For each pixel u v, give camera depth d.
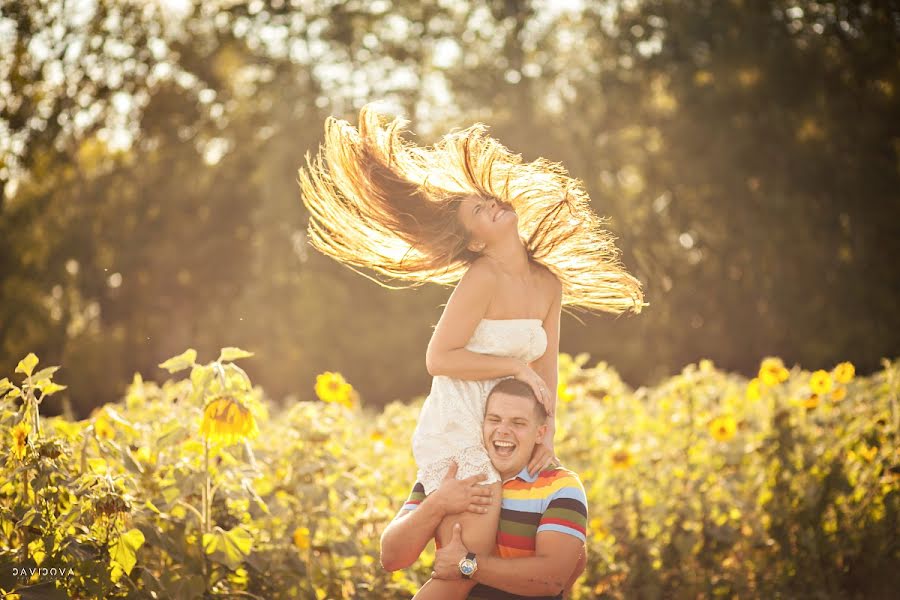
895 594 7.14
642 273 34.12
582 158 36.03
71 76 39.09
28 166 38.12
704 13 35.50
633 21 37.69
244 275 41.31
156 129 42.12
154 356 40.66
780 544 7.35
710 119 33.91
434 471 4.12
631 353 33.59
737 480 7.97
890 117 31.78
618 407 8.64
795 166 32.44
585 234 4.64
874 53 31.98
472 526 3.99
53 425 5.17
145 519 4.90
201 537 4.97
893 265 31.69
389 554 4.07
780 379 8.08
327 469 6.11
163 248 40.72
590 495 7.40
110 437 5.52
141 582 4.76
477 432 4.11
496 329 4.21
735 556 7.52
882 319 31.31
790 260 32.53
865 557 7.26
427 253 4.42
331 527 5.79
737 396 8.96
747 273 33.75
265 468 5.91
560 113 38.03
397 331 33.97
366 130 4.46
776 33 33.69
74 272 39.66
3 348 35.56
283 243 36.25
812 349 31.27
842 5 33.59
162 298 41.84
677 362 34.06
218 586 5.07
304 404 6.40
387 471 7.09
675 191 35.47
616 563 7.25
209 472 5.14
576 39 40.12
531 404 4.08
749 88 33.06
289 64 42.34
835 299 31.66
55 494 4.54
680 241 36.09
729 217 33.78
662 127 35.56
